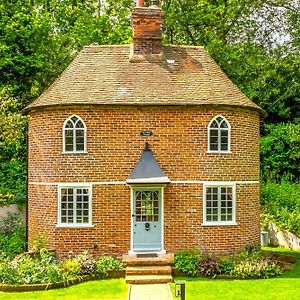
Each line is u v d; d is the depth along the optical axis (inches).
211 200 986.7
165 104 970.7
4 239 1104.2
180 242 972.6
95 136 976.9
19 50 1430.9
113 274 903.1
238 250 992.2
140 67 1051.3
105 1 1711.4
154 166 957.2
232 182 994.1
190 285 837.2
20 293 799.1
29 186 1046.4
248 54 1685.5
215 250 978.7
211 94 1002.7
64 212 979.3
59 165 982.4
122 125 979.3
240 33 1726.1
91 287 831.7
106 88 1002.7
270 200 1387.8
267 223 1288.1
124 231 970.7
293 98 1648.6
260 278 897.5
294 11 1700.3
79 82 1018.1
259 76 1651.1
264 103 1641.2
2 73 1400.1
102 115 977.5
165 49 1094.4
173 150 981.8
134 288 818.2
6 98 1046.4
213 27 1701.5
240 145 1007.6
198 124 984.9
